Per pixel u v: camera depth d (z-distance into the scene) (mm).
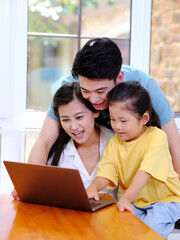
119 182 1510
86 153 1505
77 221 985
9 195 1236
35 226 944
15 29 1869
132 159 1328
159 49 1979
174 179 1390
